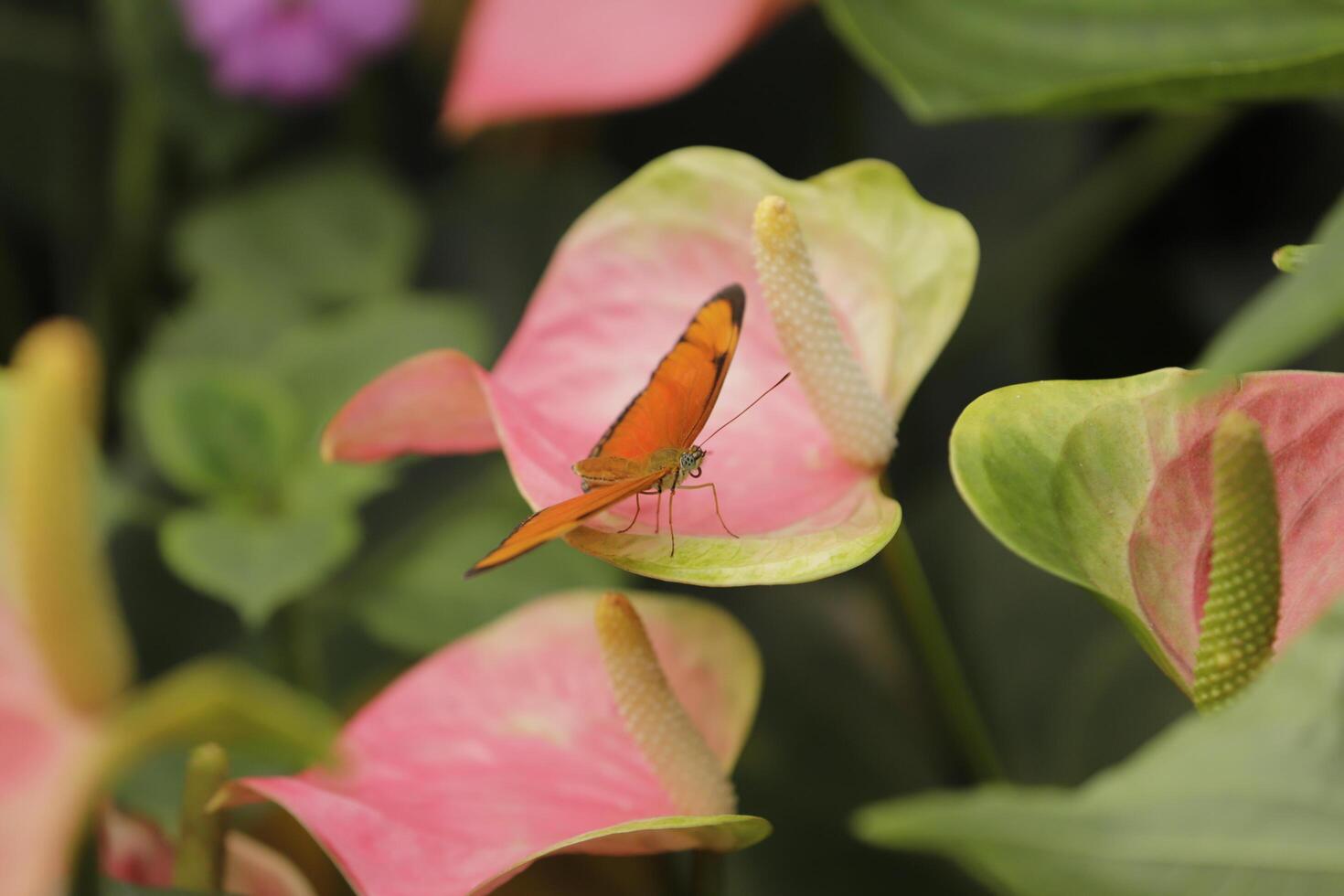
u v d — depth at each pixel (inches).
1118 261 56.4
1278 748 29.4
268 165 61.7
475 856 33.3
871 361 35.2
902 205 35.4
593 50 40.9
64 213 60.9
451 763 34.5
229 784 33.6
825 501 34.2
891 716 45.1
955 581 47.2
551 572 42.4
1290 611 32.9
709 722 35.4
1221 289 54.8
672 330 35.7
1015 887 29.0
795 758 44.2
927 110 35.6
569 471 34.5
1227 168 55.8
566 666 35.5
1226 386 32.8
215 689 29.2
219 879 34.0
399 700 35.2
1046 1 36.3
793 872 42.5
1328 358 45.1
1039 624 45.3
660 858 41.8
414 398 34.3
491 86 40.8
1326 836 29.1
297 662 43.2
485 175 59.1
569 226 57.3
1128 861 29.0
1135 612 32.4
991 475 32.5
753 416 35.2
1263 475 32.0
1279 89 34.4
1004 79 36.0
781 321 34.0
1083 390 33.0
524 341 35.7
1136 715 43.0
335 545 41.1
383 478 42.4
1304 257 32.1
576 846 32.7
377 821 33.4
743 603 48.6
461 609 42.3
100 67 59.4
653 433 34.4
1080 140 55.8
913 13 36.4
